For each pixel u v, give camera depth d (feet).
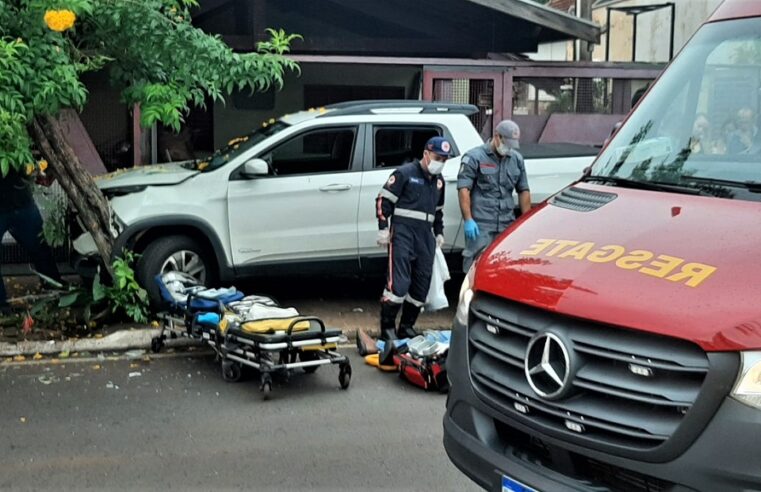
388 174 26.68
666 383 8.78
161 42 23.18
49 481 15.05
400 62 34.78
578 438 9.42
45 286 27.89
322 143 26.55
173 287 23.48
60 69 21.42
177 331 23.18
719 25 13.53
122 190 25.17
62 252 30.96
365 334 23.50
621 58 66.28
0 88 20.70
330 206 26.20
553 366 9.64
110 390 20.15
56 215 26.37
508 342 10.44
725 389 8.38
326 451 16.53
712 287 8.95
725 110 12.49
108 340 23.35
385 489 14.83
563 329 9.64
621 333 9.16
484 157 25.30
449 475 15.46
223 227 25.46
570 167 28.25
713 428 8.41
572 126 36.27
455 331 11.59
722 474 8.34
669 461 8.68
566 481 9.75
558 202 12.29
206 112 41.09
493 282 10.82
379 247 26.73
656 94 13.57
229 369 20.66
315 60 33.96
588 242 10.58
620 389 9.07
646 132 13.07
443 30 39.09
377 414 18.69
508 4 35.29
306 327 20.07
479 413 10.92
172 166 28.30
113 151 34.19
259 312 20.39
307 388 20.43
